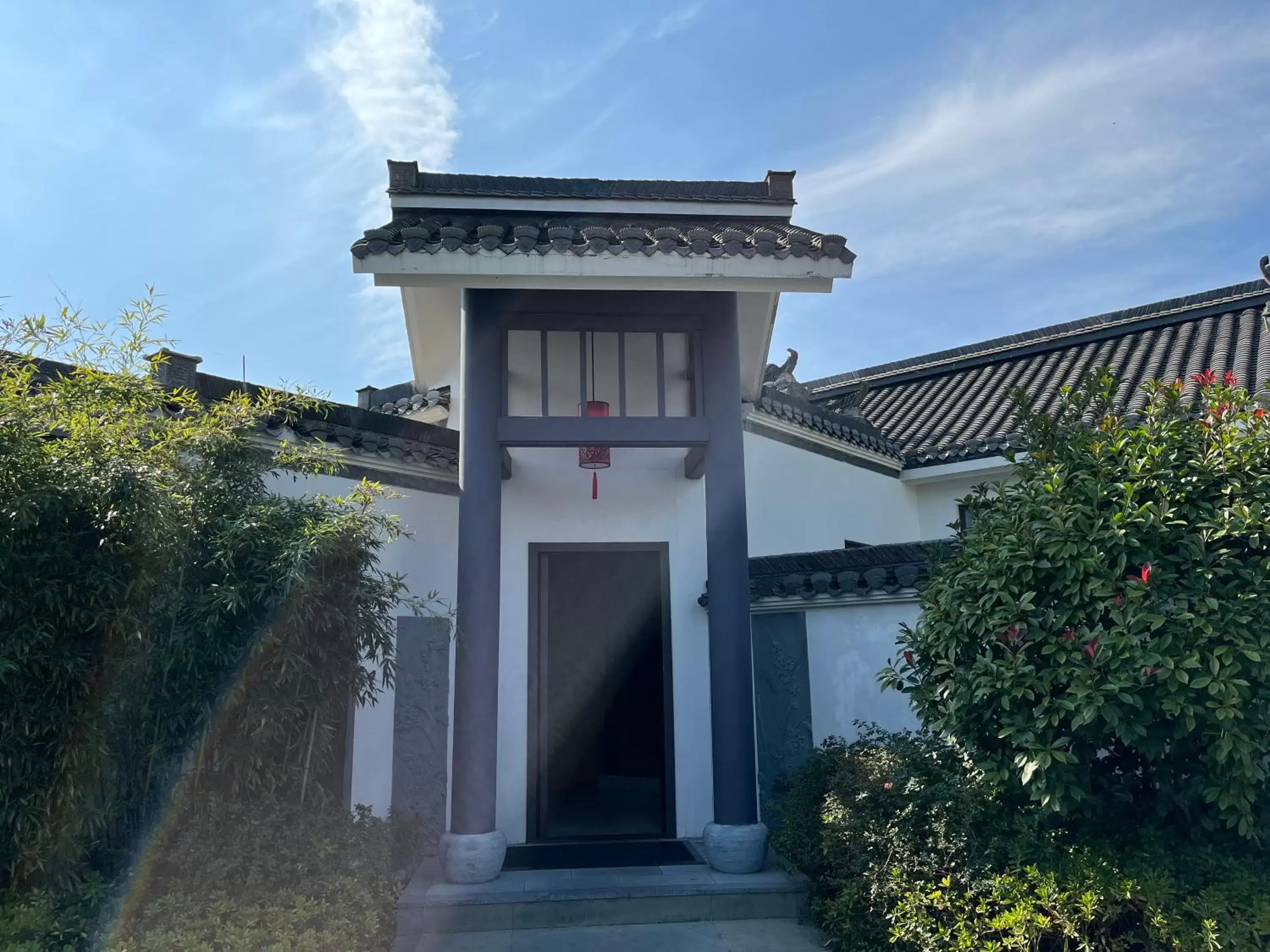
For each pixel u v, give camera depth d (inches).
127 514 142.3
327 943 135.1
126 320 164.1
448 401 315.3
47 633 137.4
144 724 153.8
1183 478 150.3
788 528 324.5
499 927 199.5
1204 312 407.2
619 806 305.9
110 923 134.6
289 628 157.2
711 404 239.1
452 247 206.7
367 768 229.3
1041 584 154.9
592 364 266.1
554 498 269.1
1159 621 137.2
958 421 412.5
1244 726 135.2
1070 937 142.4
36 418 147.3
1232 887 137.4
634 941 192.7
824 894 195.3
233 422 177.2
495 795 219.1
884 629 242.5
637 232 211.0
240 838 148.3
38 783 137.9
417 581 248.1
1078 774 152.5
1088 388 178.5
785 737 254.2
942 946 153.6
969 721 157.8
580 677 342.6
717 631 230.2
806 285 219.0
